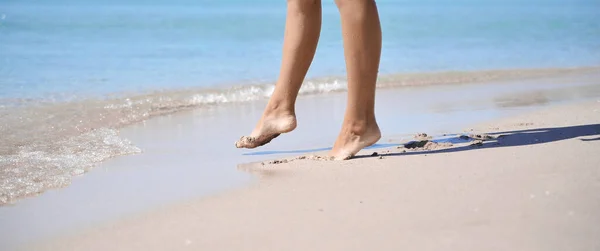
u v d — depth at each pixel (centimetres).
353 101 428
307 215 306
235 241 279
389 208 307
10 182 394
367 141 432
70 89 790
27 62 991
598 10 2473
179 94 774
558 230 264
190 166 433
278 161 435
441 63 1088
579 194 307
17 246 291
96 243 291
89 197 363
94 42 1264
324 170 396
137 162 449
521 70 1020
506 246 252
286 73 463
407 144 461
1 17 1558
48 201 357
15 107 666
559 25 1808
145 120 627
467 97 755
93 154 471
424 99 741
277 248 268
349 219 296
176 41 1319
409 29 1656
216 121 624
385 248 259
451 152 427
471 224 278
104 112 658
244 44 1287
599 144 425
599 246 247
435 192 328
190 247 276
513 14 2225
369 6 411
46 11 1755
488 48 1309
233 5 2462
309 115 649
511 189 322
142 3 2317
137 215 327
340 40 1320
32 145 497
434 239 264
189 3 2472
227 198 348
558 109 628
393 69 1010
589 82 890
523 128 520
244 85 845
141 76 899
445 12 2319
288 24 459
